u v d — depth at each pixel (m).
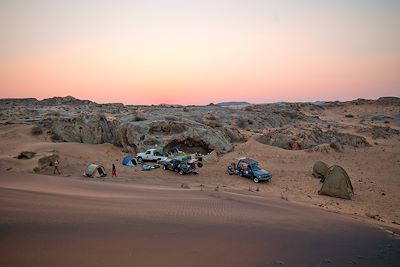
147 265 6.19
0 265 5.61
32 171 24.73
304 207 15.06
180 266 6.28
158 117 39.72
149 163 31.47
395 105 114.25
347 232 10.33
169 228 8.64
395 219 17.05
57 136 40.16
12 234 7.00
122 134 36.75
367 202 20.92
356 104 120.00
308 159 35.53
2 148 34.06
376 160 35.50
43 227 7.67
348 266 7.31
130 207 10.99
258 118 66.62
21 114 67.94
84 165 28.77
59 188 14.84
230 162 32.75
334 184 22.02
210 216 10.53
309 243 8.58
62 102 113.06
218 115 64.81
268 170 30.17
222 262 6.68
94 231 7.79
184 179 25.78
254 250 7.57
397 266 7.61
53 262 5.93
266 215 11.66
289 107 106.38
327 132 48.41
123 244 7.13
